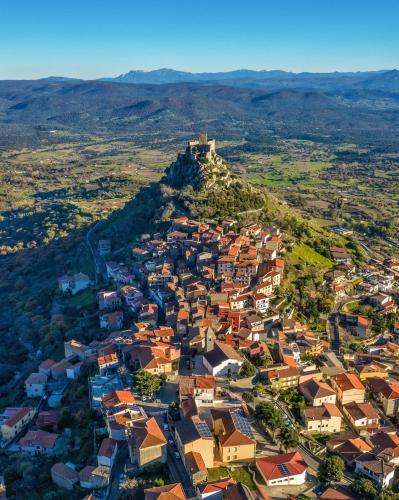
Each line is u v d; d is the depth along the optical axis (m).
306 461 147.62
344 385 179.50
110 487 138.75
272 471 135.75
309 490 135.50
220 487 126.12
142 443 138.50
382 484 138.25
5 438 193.38
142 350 194.62
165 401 170.25
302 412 166.75
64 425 186.50
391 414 178.25
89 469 144.50
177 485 126.50
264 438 153.38
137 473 138.75
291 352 198.75
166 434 152.12
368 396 187.75
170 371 187.00
